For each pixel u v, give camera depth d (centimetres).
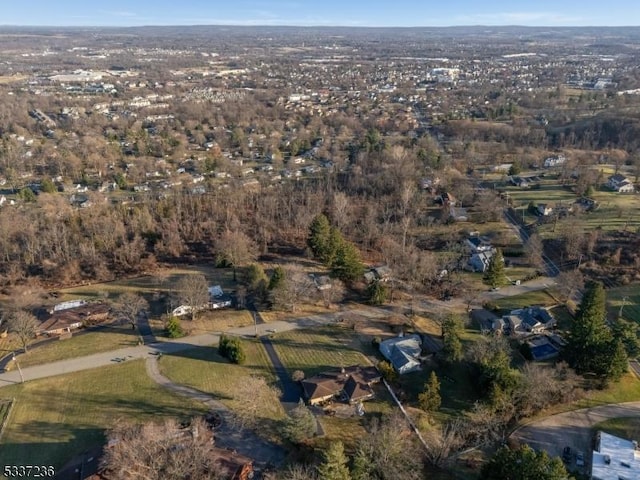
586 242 12912
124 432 6725
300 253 13200
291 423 6894
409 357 8725
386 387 8244
